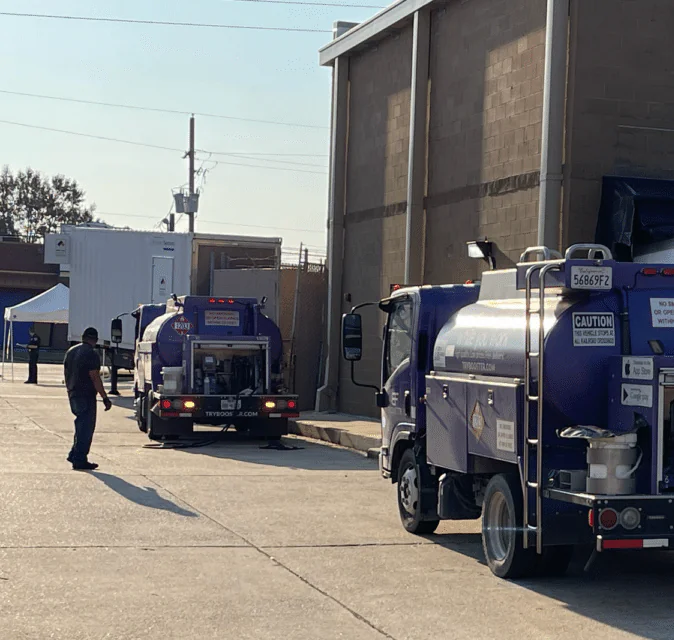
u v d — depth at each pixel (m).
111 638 7.13
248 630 7.41
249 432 21.53
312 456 19.03
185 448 20.03
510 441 9.01
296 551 10.26
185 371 21.05
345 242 26.53
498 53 20.06
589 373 8.70
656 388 8.22
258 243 31.38
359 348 12.43
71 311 35.19
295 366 27.12
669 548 8.26
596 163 17.94
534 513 8.66
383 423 12.56
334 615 7.87
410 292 11.81
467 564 9.92
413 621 7.75
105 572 9.07
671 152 18.23
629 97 18.08
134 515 11.91
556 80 17.81
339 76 26.56
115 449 19.27
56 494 13.25
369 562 9.88
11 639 7.02
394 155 24.23
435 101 22.34
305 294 27.36
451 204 21.61
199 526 11.37
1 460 16.59
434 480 11.30
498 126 20.00
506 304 9.95
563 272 8.64
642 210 17.11
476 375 9.89
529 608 8.23
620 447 8.30
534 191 18.81
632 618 7.96
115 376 34.75
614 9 18.02
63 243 34.81
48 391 35.47
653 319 8.80
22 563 9.30
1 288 68.75
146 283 32.06
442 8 22.16
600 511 8.12
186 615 7.77
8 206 110.19
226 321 21.59
